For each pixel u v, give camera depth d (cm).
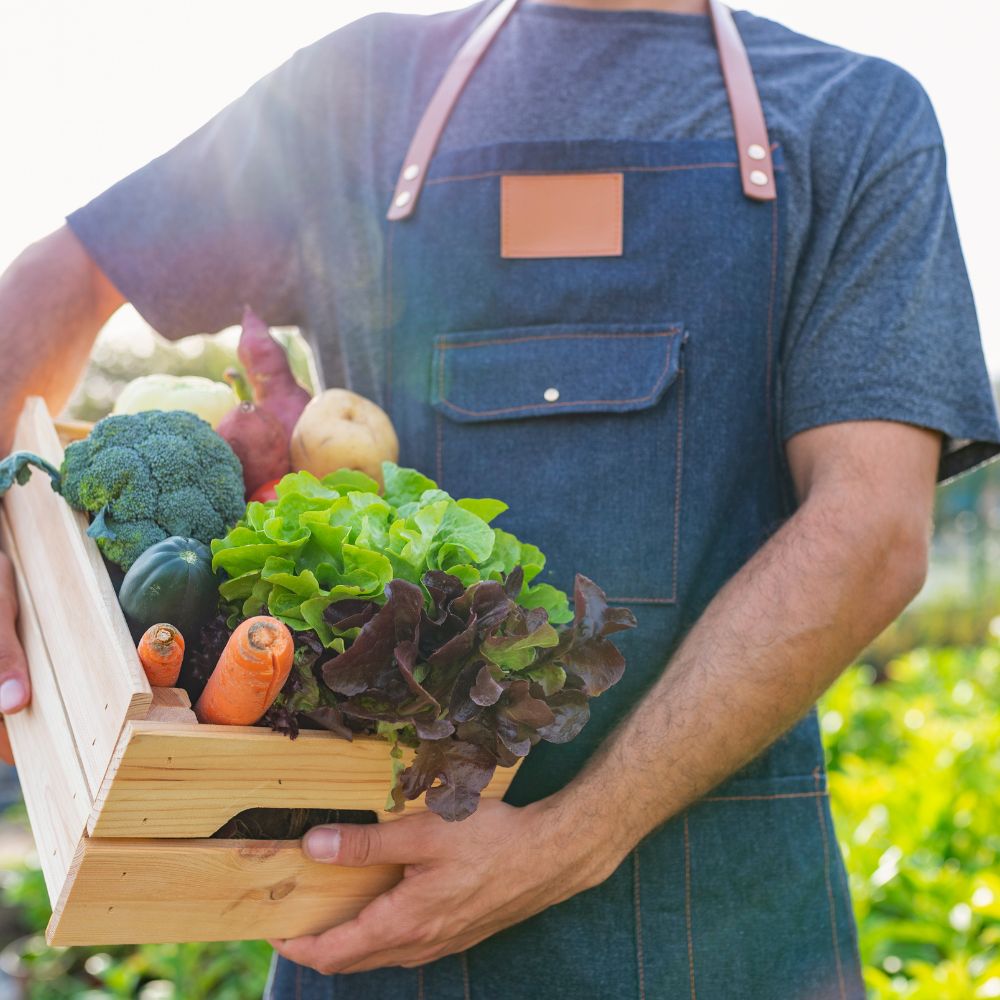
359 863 112
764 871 136
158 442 118
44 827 118
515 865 116
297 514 113
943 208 140
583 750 135
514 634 104
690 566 137
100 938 108
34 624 126
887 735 443
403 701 102
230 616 110
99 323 163
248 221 156
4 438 148
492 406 140
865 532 123
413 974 137
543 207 142
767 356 141
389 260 149
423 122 150
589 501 138
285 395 141
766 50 150
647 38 149
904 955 267
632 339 139
